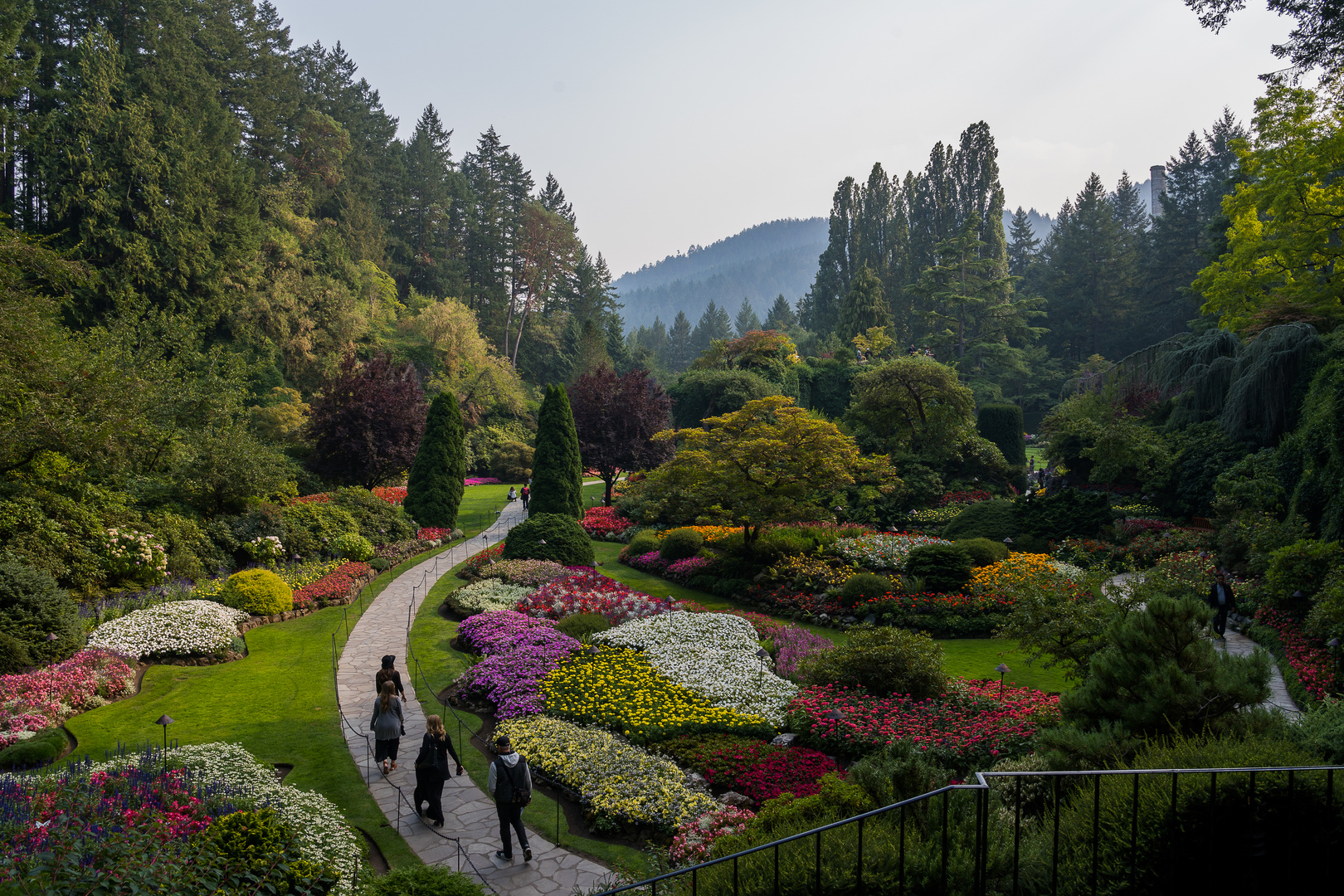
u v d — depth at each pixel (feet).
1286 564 53.93
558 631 54.54
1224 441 90.58
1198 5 53.72
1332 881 16.79
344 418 103.19
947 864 17.93
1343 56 63.77
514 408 213.46
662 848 28.02
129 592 54.90
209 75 177.58
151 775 27.14
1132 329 254.88
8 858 16.08
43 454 59.72
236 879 18.37
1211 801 15.80
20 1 124.98
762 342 176.55
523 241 279.08
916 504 114.73
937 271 240.12
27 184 127.44
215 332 146.82
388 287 229.45
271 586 59.72
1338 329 79.20
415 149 277.85
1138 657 26.68
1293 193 93.91
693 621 56.85
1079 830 18.79
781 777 32.96
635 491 119.55
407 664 50.42
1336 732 21.88
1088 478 108.58
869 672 42.80
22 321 57.16
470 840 29.25
